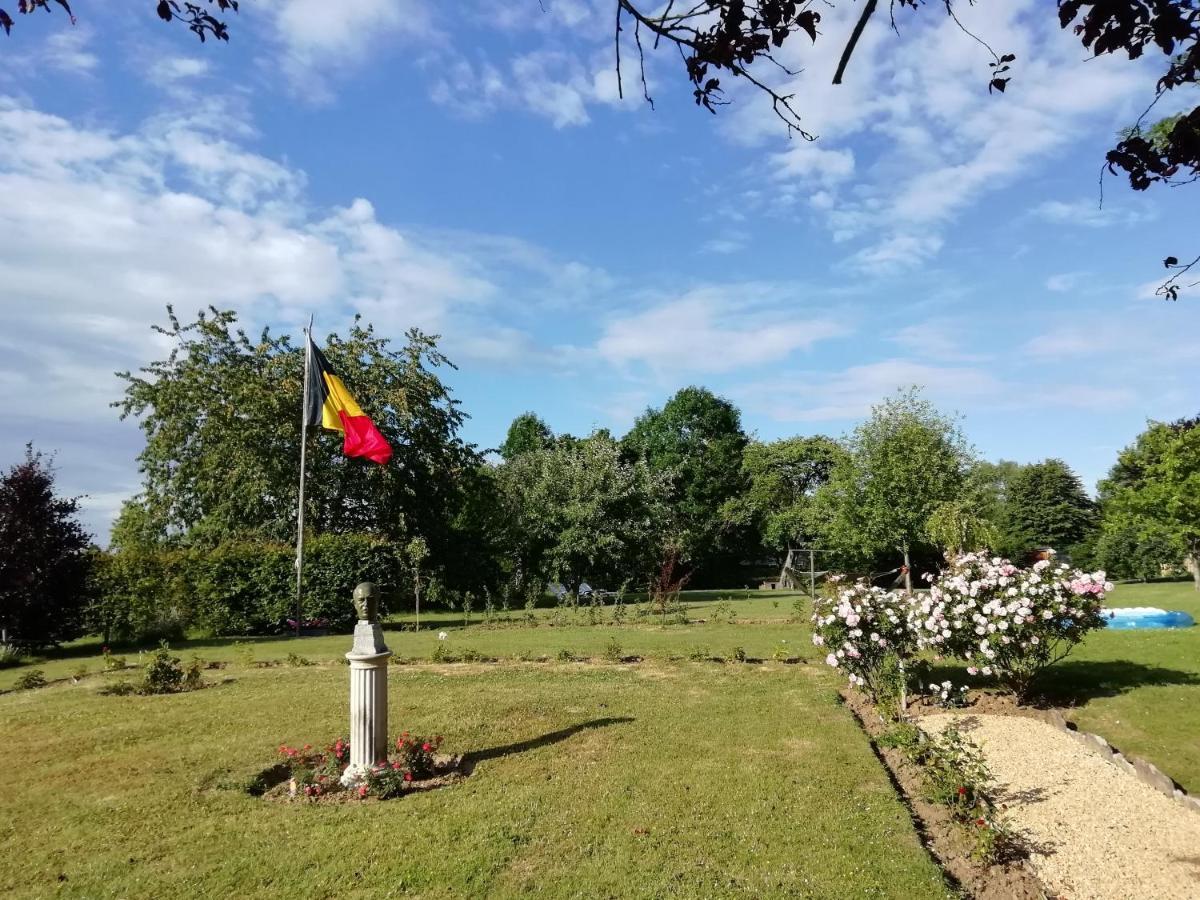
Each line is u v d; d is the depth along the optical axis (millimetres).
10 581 15430
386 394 26219
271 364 25078
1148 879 4637
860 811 5496
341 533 24547
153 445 24062
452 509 28766
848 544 26969
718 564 48844
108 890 4590
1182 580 31297
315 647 16016
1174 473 22172
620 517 27406
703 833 5172
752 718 8305
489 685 10711
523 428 54688
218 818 5723
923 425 25969
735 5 3367
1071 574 8477
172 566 18938
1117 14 2883
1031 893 4477
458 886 4484
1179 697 8359
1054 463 46062
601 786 6176
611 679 11000
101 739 8047
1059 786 6188
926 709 8672
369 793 6121
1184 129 3137
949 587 8617
